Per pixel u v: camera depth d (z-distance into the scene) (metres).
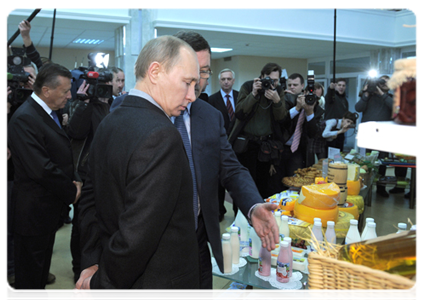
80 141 2.48
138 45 6.78
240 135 3.28
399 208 4.32
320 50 9.93
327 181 2.21
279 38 8.15
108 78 2.57
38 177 1.84
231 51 10.38
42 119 1.95
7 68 2.50
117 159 0.88
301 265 1.58
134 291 0.91
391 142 0.50
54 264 2.78
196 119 1.31
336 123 4.52
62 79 1.97
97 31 7.49
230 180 1.38
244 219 1.77
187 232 0.96
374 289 0.62
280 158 3.23
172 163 0.86
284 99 3.35
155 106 0.95
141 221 0.82
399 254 0.65
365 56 10.00
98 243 1.08
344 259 0.70
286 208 2.03
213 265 1.66
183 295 0.94
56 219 1.99
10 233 2.36
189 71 0.95
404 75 0.51
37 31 7.57
